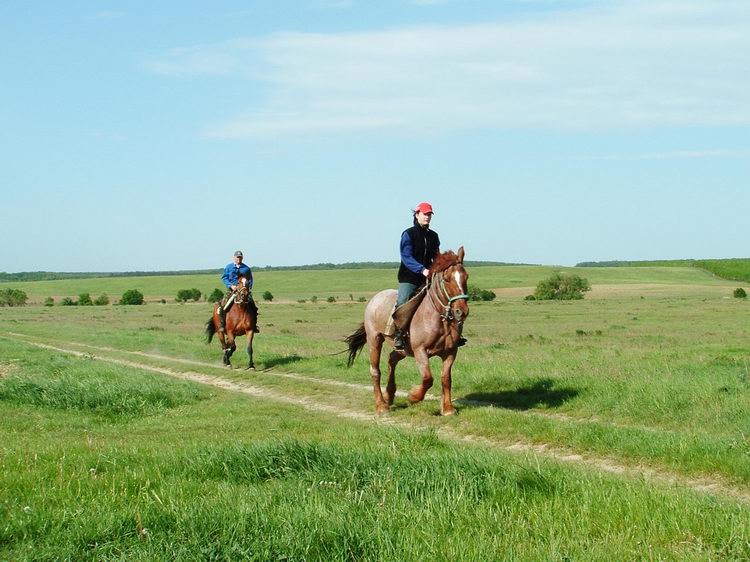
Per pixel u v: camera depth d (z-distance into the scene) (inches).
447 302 493.7
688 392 496.7
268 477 305.7
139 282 6939.0
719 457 343.0
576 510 247.0
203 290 5925.2
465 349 1023.0
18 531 233.5
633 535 225.6
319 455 315.6
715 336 1424.7
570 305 3312.0
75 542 223.5
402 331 523.8
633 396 506.0
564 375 631.8
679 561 203.0
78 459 332.5
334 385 694.5
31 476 297.3
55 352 1063.6
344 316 2773.1
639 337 1440.7
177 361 995.3
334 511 237.8
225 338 908.0
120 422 532.7
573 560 201.6
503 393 587.5
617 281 5807.1
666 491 267.6
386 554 207.0
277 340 1311.5
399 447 351.3
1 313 3459.6
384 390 649.0
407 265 518.3
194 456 327.6
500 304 3508.9
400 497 262.7
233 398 629.0
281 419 509.4
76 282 7170.3
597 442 396.2
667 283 5625.0
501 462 301.9
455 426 478.0
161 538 221.0
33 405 589.9
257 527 223.6
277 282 6471.5
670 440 375.9
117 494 270.1
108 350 1211.9
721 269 6368.1
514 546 214.1
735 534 216.2
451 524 233.5
